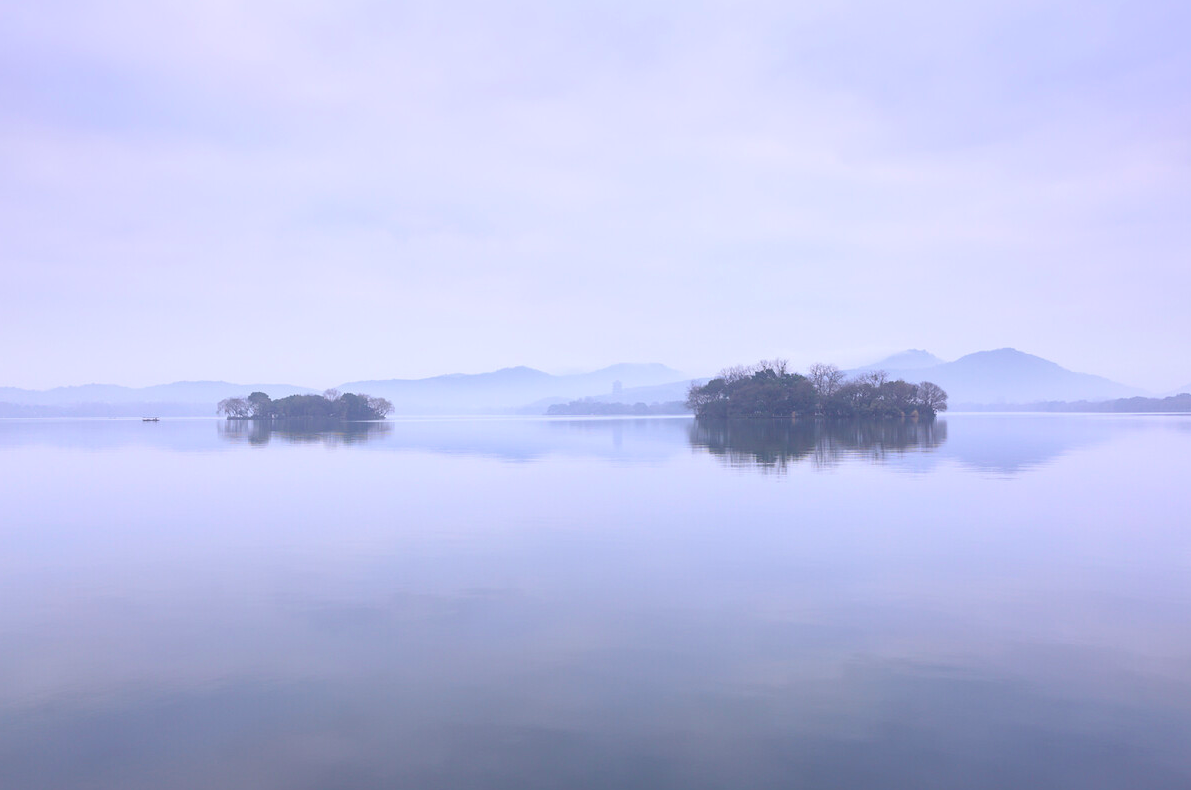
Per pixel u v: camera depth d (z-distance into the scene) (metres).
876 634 14.51
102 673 12.70
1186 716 10.98
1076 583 18.22
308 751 10.04
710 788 9.16
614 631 14.72
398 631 14.77
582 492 36.09
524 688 12.00
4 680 12.41
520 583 18.39
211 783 9.30
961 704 11.38
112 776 9.46
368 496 35.06
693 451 66.69
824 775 9.44
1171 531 25.06
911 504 31.52
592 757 9.86
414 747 10.13
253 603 16.78
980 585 18.08
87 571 19.91
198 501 33.72
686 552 21.89
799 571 19.50
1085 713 11.09
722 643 14.04
